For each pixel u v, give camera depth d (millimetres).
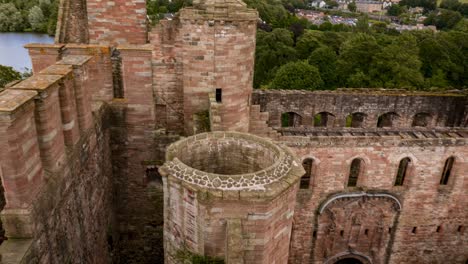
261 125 23547
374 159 25000
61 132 12641
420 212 27125
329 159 24594
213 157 13438
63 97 12953
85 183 15344
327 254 27234
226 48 19703
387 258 28328
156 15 68312
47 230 11406
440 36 76188
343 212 26156
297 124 34656
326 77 65938
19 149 9836
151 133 20469
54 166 12016
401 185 27109
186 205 11320
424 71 69500
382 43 72500
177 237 12148
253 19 19812
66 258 13070
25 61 76562
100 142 18000
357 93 33062
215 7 19031
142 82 19484
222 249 11492
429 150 25219
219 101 20891
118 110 19875
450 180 26641
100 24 21906
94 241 16781
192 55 19781
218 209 10820
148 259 23859
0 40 89438
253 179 10977
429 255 28891
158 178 21859
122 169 21156
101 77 19359
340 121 33562
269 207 10914
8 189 10008
